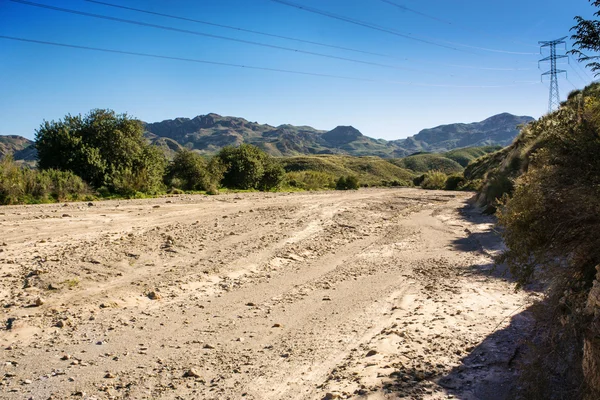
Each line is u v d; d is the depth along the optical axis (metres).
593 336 3.66
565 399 3.97
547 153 4.86
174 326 6.85
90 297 7.74
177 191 28.33
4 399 4.35
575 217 4.46
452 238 16.27
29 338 5.95
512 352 5.50
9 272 8.45
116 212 16.86
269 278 10.27
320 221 18.91
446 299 8.46
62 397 4.46
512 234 5.16
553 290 4.84
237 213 19.11
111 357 5.55
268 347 6.12
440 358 5.46
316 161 158.12
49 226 12.98
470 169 58.69
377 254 13.45
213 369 5.32
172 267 10.23
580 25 4.66
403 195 37.06
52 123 24.59
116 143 25.20
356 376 4.95
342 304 8.37
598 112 4.63
